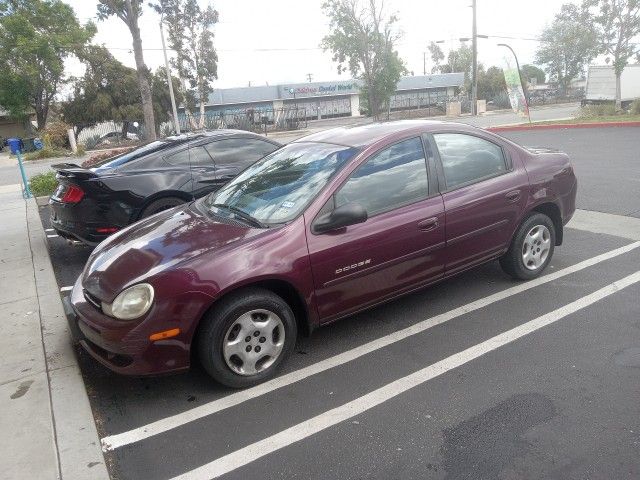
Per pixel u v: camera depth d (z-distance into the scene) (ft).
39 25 125.80
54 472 8.97
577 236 19.89
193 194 20.71
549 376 11.05
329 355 12.50
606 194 26.14
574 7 82.94
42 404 10.91
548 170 15.55
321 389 11.15
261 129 127.75
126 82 126.11
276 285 11.33
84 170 19.25
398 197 12.75
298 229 11.34
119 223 19.48
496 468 8.59
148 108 47.93
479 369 11.50
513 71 73.72
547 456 8.76
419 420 9.94
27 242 23.93
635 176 30.07
